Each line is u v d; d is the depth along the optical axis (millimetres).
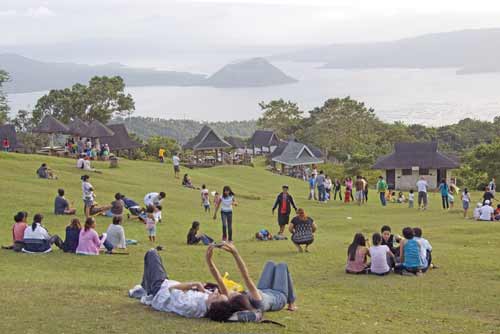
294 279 18781
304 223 23859
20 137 107250
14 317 12211
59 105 127750
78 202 36219
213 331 11352
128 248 23812
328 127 135375
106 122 128125
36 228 21750
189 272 19328
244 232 30375
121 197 31969
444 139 147750
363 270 19484
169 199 41719
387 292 17000
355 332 11922
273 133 128875
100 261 20734
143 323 11828
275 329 11570
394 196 51844
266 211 41094
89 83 130125
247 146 133875
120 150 89938
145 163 63219
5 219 29812
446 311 15062
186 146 102562
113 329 11477
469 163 86000
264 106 157250
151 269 13383
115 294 14578
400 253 19594
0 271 18234
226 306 11922
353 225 36062
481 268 20562
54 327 11594
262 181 63312
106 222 30609
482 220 36812
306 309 13656
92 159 64000
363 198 47375
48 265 19750
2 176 42969
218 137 98312
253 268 20469
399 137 135375
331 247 25344
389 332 12234
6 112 121250
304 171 83500
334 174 92938
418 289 17391
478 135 149750
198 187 50656
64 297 13984
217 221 33906
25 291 14586
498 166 81562
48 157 57031
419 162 76188
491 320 14242
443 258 22531
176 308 12375
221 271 19734
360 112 137500
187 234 28078
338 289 17375
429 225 35500
